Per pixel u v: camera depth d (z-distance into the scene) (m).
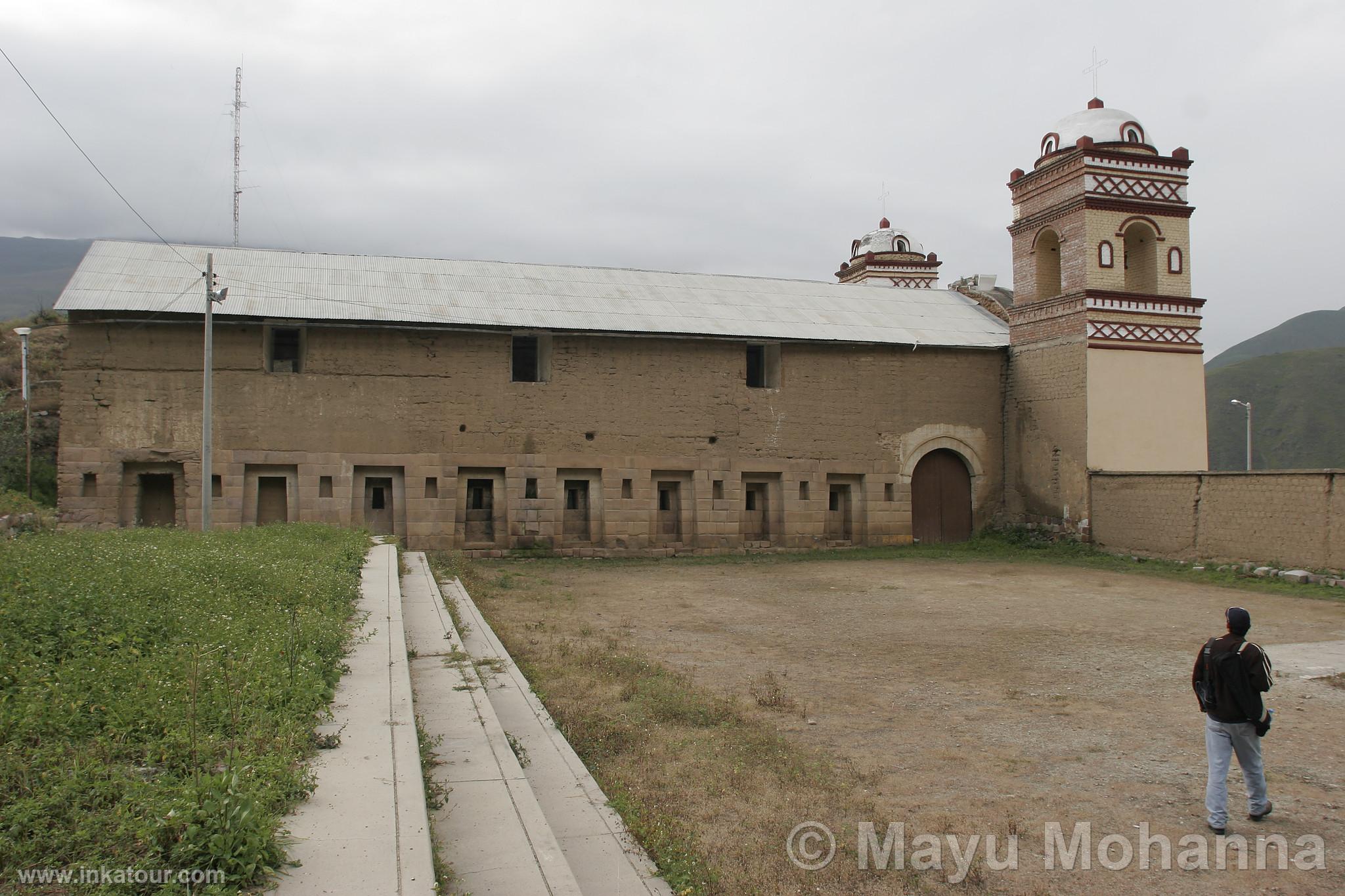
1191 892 5.93
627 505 25.89
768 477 27.62
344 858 4.44
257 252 26.31
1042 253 29.53
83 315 22.19
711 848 6.17
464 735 7.35
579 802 6.60
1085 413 26.61
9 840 4.20
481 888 4.79
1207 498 22.80
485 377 24.83
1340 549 19.45
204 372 18.59
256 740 5.62
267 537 15.29
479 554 24.59
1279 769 8.16
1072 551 26.52
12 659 6.34
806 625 15.27
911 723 9.43
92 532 15.23
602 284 28.77
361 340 23.98
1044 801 7.34
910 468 28.95
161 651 7.04
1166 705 10.22
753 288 31.23
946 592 19.27
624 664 11.25
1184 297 27.48
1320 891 5.96
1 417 26.55
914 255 48.31
